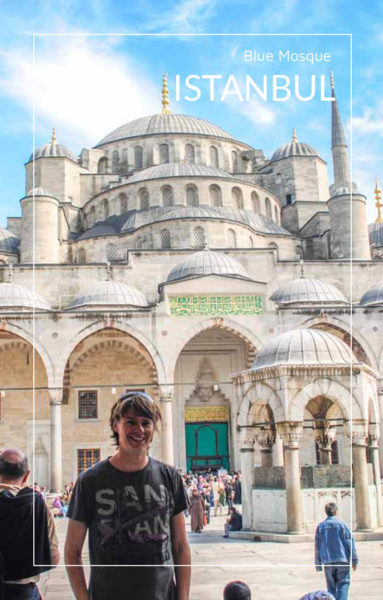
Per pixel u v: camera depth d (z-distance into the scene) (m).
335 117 64.19
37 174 65.81
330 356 21.97
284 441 21.17
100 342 48.34
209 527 28.27
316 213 60.88
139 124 74.06
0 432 47.28
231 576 14.42
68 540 5.87
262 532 21.84
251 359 47.09
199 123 73.62
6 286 45.56
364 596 12.28
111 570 5.75
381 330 44.09
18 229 65.06
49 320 42.75
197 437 48.72
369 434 23.25
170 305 43.75
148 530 5.80
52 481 41.22
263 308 44.22
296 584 13.38
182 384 45.97
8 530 6.98
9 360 48.12
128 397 6.00
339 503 21.12
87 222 63.47
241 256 51.72
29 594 7.05
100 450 47.56
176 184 58.12
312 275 52.12
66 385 47.25
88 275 50.97
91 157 70.38
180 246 52.84
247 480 23.33
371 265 52.75
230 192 58.84
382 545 18.91
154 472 5.99
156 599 5.75
